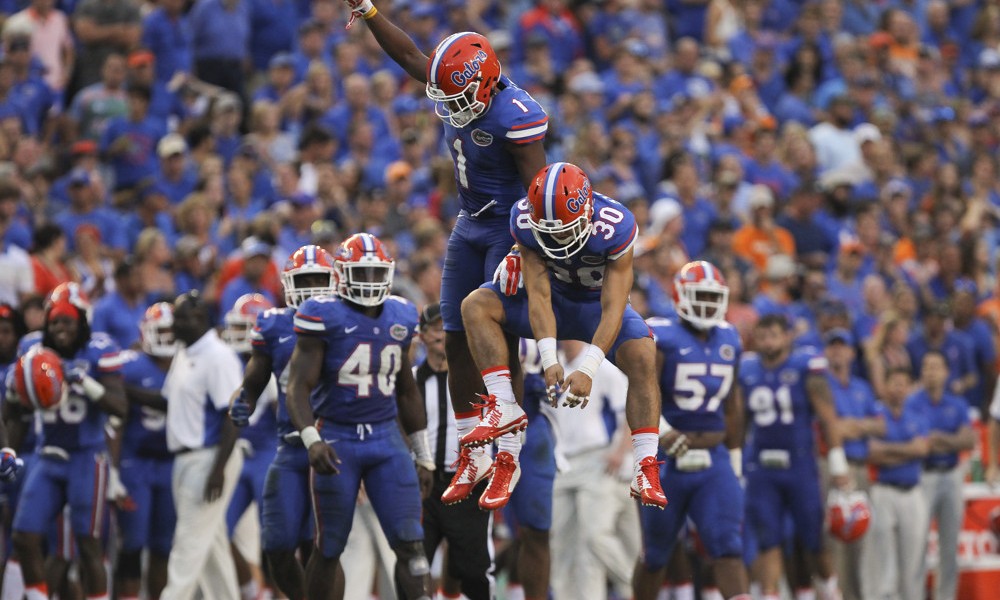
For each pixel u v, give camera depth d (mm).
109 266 41312
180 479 32719
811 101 60188
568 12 61250
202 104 49594
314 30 52906
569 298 21109
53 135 47219
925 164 56531
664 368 31781
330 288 29562
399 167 44688
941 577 40938
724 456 31875
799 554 36938
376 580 35219
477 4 59312
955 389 44719
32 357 30750
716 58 59438
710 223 48250
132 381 33594
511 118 21250
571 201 19781
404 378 28531
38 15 50250
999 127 62719
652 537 31891
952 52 67500
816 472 36219
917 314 48938
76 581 33875
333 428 27562
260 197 45969
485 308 21109
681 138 52281
